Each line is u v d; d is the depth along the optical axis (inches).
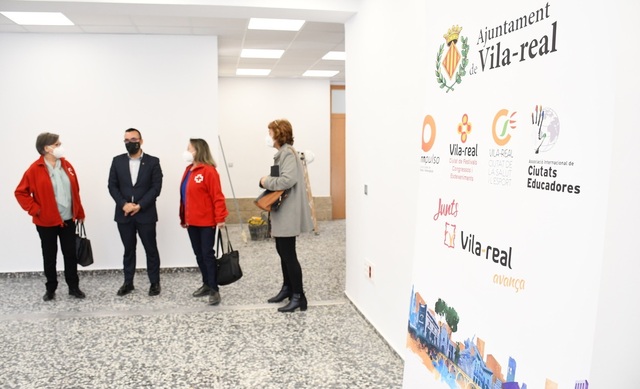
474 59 70.7
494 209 65.8
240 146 370.3
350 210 174.1
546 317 55.9
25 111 214.8
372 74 144.6
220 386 117.0
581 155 50.9
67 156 218.5
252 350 137.2
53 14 183.5
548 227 55.6
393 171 128.6
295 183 158.4
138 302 181.0
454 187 76.2
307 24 205.5
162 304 178.5
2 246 217.3
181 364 128.9
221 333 149.9
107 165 221.3
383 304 140.1
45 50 214.4
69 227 181.8
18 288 200.7
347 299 181.2
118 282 209.8
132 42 219.6
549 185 55.4
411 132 116.0
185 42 223.1
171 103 223.8
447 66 78.4
